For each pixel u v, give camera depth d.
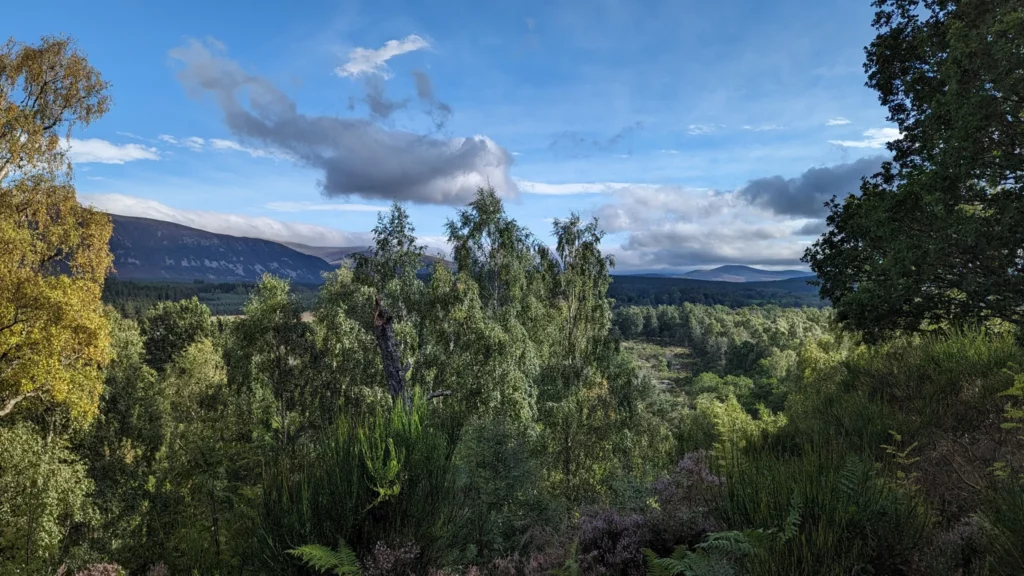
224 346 25.92
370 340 22.69
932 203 12.07
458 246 25.73
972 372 5.54
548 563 3.71
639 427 20.97
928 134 13.27
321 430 4.14
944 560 2.37
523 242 26.27
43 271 20.19
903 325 12.68
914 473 3.51
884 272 13.28
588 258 25.83
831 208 17.25
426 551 3.56
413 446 3.78
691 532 3.13
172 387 30.78
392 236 26.38
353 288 25.05
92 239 21.92
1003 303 10.57
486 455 5.75
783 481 2.92
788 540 2.47
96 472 22.23
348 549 3.19
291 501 3.54
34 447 15.85
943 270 12.35
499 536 4.84
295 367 23.05
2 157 20.58
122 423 24.83
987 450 3.73
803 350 41.72
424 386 21.19
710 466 4.32
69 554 12.22
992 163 11.06
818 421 5.72
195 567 6.40
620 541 3.32
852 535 2.49
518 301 24.86
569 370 23.02
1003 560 2.21
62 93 23.47
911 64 16.06
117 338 27.27
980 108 10.77
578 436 18.88
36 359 16.91
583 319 25.12
